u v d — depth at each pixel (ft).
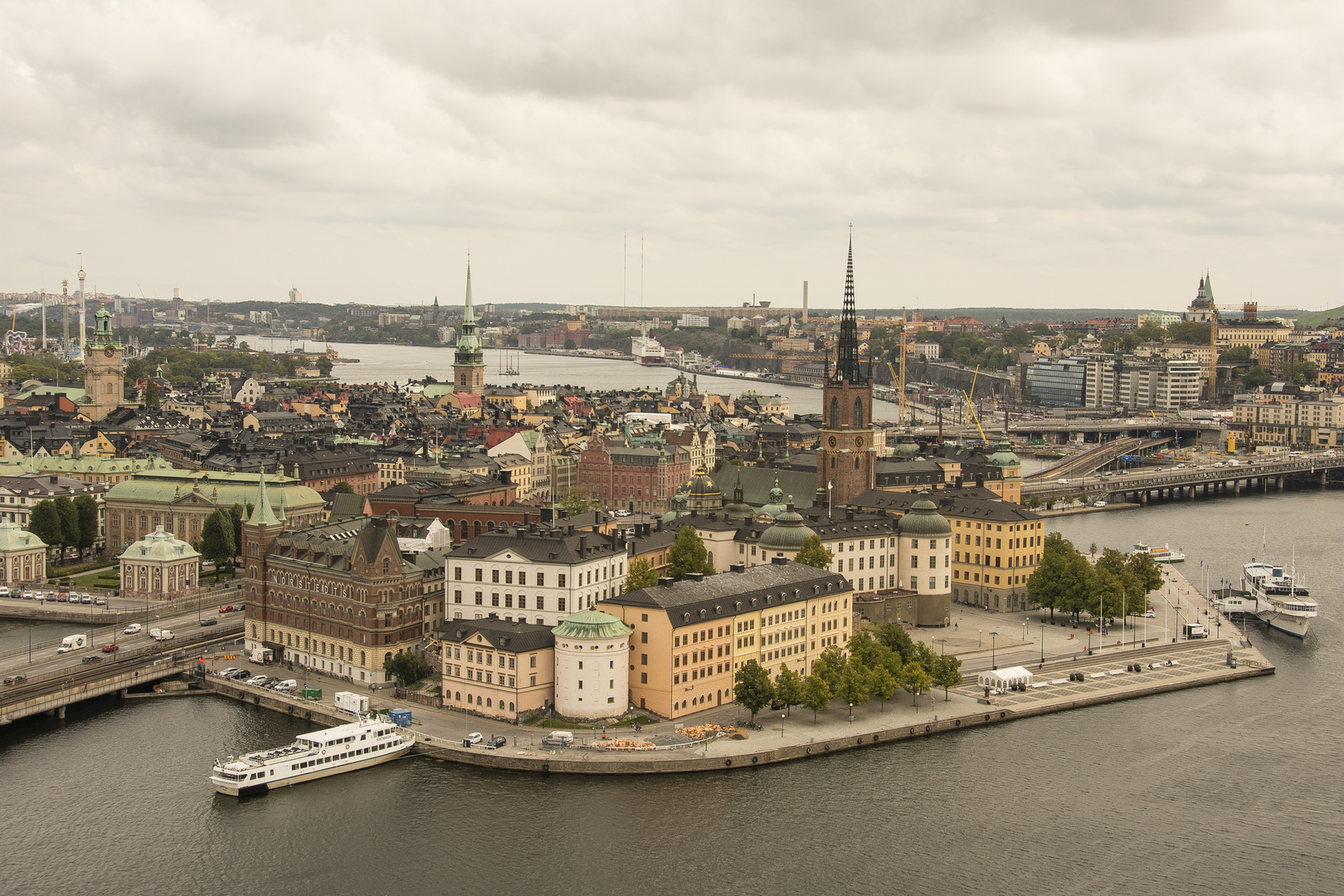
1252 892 581.94
